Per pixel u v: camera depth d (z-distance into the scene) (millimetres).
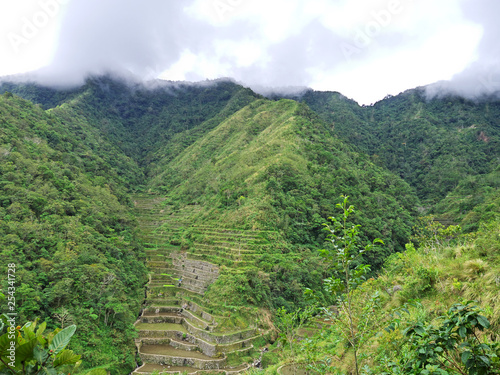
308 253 52594
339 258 5277
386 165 129625
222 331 36562
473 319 3744
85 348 30812
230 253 50438
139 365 34156
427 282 10195
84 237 45469
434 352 4039
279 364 12938
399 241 67812
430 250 12672
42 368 2652
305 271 46594
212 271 47719
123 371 31750
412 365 4234
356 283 5340
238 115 134875
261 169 75375
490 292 7371
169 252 60531
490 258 9422
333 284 5363
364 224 64188
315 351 7312
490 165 110625
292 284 44250
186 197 91438
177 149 136875
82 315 33625
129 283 45906
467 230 57625
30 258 36656
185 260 54625
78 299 35031
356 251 5375
